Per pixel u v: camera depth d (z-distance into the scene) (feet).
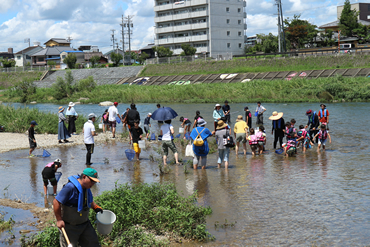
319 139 45.14
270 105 114.32
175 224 20.83
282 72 165.07
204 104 130.31
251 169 36.42
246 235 20.16
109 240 19.70
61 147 52.65
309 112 48.88
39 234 19.07
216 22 279.49
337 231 20.39
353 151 44.29
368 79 131.54
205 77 185.68
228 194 27.89
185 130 56.85
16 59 393.70
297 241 19.21
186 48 262.47
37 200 27.43
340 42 239.71
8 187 31.12
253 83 147.23
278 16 212.43
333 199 26.03
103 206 20.86
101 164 40.27
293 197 26.71
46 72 267.18
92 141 40.04
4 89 260.21
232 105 120.57
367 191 27.71
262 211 23.91
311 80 139.54
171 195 23.72
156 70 226.58
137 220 21.61
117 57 290.35
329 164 37.60
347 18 230.48
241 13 292.40
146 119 59.41
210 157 43.91
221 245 19.02
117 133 67.36
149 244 18.60
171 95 152.46
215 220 22.52
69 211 15.33
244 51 291.17
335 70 151.23
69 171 36.73
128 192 22.97
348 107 98.99
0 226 21.30
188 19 291.38
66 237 14.92
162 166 38.37
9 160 43.04
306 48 229.86
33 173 36.24
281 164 38.40
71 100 172.76
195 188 29.81
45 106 151.02
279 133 47.21
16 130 68.69
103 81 225.97
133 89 171.32
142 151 48.55
